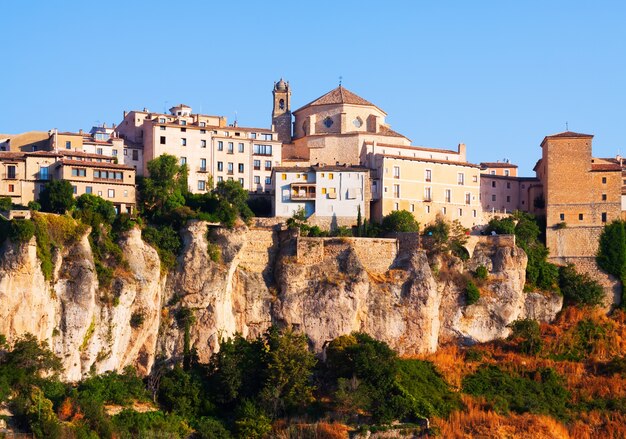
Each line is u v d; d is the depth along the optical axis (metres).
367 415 159.12
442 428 158.88
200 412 158.38
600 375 181.12
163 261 174.25
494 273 194.50
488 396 171.00
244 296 180.75
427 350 183.25
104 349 160.38
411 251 188.88
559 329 193.62
